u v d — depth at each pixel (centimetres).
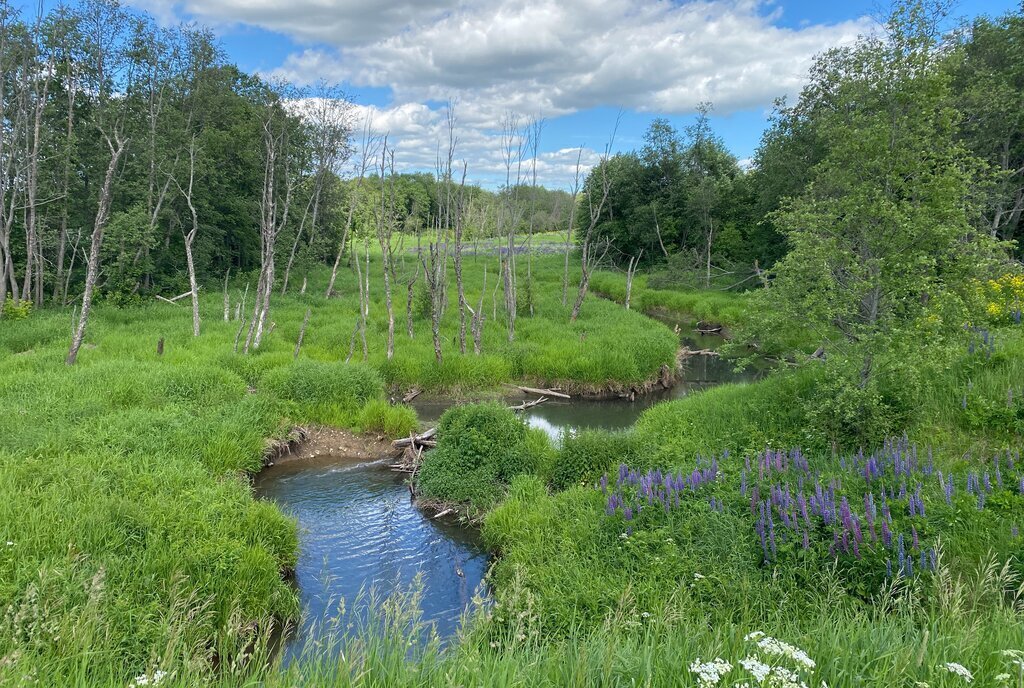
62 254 2400
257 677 363
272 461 1117
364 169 2677
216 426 1055
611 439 953
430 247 2212
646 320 2388
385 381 1577
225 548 639
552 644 461
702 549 596
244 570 623
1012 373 840
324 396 1320
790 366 946
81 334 1388
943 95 833
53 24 2198
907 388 835
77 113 2497
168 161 2586
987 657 333
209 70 3025
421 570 754
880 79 862
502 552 752
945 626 389
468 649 388
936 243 823
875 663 339
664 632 425
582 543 681
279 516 772
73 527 605
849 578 523
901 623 415
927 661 329
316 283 3362
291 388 1312
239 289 3008
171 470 827
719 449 921
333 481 1048
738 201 4212
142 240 2383
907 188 834
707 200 4038
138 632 504
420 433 1253
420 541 834
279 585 649
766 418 984
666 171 4503
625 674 336
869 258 853
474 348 1830
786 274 908
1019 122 1866
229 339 1806
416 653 385
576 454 931
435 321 1661
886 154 838
